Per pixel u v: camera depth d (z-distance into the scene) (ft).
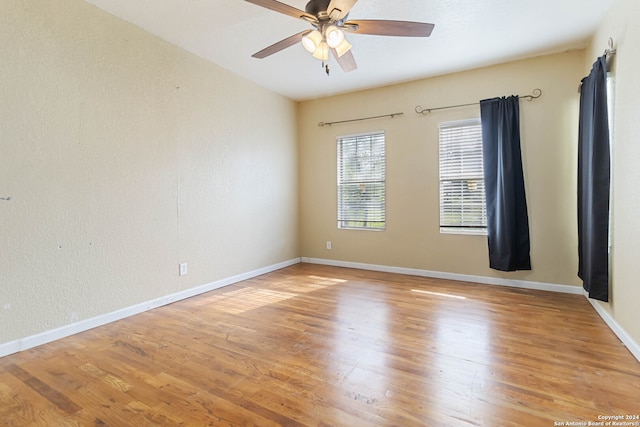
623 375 6.05
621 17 7.63
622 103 7.56
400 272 14.35
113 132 8.89
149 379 6.08
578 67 10.93
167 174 10.37
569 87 11.05
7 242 7.02
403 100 13.96
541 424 4.78
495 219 12.03
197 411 5.16
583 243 9.82
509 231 11.62
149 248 9.89
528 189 11.71
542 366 6.41
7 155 6.98
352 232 15.52
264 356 6.95
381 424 4.82
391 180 14.38
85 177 8.32
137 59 9.43
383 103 14.40
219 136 12.21
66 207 7.97
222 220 12.40
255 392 5.65
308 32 7.01
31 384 5.94
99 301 8.68
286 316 9.30
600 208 8.31
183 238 10.93
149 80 9.76
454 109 12.92
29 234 7.35
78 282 8.23
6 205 6.99
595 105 8.32
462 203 12.98
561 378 5.98
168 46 10.29
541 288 11.68
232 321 8.95
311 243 16.78
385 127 14.40
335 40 6.81
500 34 9.86
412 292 11.48
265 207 14.60
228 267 12.68
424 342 7.54
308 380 6.01
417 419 4.91
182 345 7.50
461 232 13.05
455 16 8.86
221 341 7.70
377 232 14.84
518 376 6.06
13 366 6.56
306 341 7.66
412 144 13.85
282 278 13.61
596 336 7.75
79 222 8.23
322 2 6.33
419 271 13.92
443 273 13.42
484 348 7.21
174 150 10.57
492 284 12.43
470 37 10.02
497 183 11.92
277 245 15.35
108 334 8.12
